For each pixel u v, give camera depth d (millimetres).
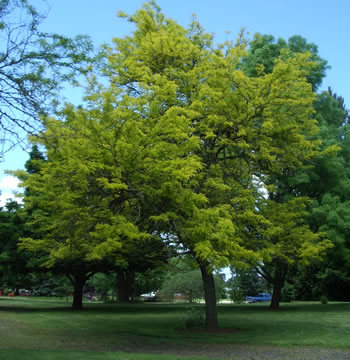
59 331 14750
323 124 24625
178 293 42688
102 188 11219
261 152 13789
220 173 14250
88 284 58844
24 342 12039
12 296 55969
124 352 10500
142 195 10703
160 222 12062
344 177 24266
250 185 16031
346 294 40812
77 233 12594
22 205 24516
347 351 10867
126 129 10383
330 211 22062
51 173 11312
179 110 11180
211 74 13898
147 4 15742
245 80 13438
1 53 7941
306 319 19062
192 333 14078
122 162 10484
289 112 14836
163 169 10172
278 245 14039
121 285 39406
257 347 11430
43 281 54531
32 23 8016
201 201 11078
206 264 13469
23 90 7805
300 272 42562
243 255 11836
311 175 23484
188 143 11102
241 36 15367
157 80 12508
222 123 13570
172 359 8922
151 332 14391
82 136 10508
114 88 11023
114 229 10250
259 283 55250
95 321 18203
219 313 22953
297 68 14945
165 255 16078
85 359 8516
